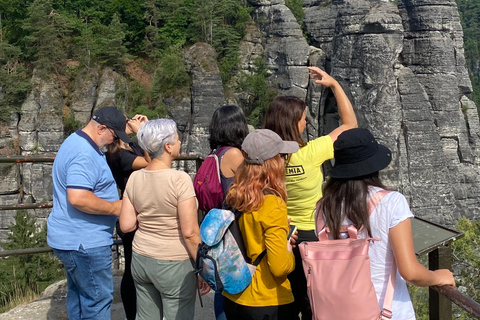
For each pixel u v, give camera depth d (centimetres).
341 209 492
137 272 681
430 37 6794
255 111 6944
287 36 7044
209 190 693
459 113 6975
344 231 494
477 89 12938
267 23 7306
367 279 459
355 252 466
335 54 6556
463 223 3164
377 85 6228
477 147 7356
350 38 6350
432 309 583
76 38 7119
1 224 5938
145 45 7638
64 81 6894
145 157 798
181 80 6594
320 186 669
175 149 664
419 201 6531
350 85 6400
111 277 729
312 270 478
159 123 650
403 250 458
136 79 7312
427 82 6869
